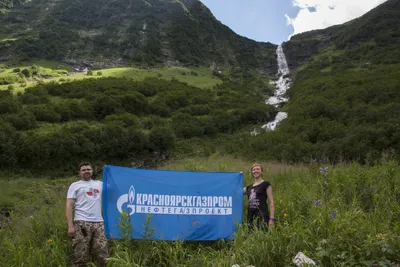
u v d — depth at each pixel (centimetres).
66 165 3744
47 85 6162
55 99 5631
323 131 3791
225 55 14362
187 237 496
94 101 5291
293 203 604
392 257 368
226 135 5394
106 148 4119
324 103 4781
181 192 511
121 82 7088
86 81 7038
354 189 662
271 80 12156
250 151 3544
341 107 4575
